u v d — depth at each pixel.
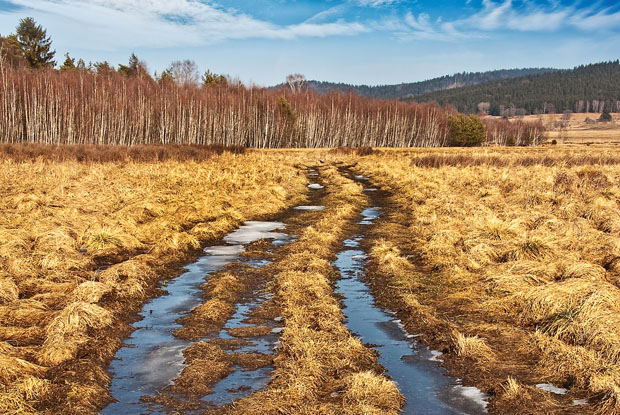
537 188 22.42
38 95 60.38
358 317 9.52
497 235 14.09
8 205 16.50
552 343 7.80
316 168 45.38
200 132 75.75
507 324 8.97
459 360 7.60
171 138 72.69
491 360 7.57
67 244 12.67
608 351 7.19
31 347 7.39
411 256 13.96
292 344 7.88
